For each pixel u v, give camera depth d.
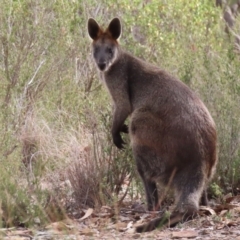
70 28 21.94
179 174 13.44
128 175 15.79
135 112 14.30
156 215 13.61
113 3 23.11
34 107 19.23
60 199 14.41
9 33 20.64
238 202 14.66
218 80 16.14
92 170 15.03
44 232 12.17
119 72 15.05
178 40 21.17
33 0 21.78
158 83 14.30
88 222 13.34
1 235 11.66
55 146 17.61
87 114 18.12
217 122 15.50
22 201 13.21
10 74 19.78
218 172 15.29
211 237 11.72
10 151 15.38
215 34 21.22
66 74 21.25
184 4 22.92
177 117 13.55
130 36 20.58
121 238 11.76
